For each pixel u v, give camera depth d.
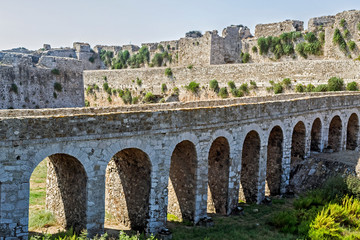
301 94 36.88
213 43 58.16
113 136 16.20
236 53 61.94
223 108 20.98
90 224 15.98
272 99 34.09
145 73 64.25
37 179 26.19
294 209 22.95
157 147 17.89
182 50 62.06
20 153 13.89
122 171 19.67
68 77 43.69
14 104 36.41
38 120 14.19
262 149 24.36
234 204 22.56
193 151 19.91
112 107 22.94
